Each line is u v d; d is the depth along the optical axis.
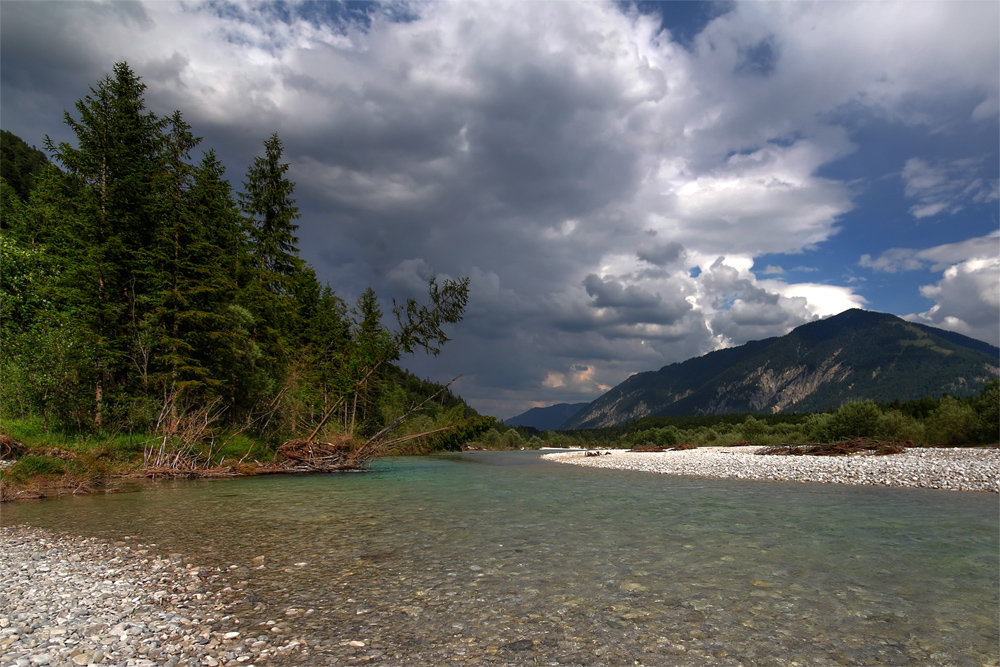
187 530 10.91
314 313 46.59
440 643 5.09
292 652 4.83
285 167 41.44
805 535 10.44
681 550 9.12
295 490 18.84
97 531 10.78
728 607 6.22
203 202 31.52
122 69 28.95
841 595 6.68
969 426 30.67
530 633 5.38
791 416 104.88
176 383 25.38
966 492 17.44
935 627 5.62
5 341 23.88
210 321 27.72
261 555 8.71
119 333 26.72
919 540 9.95
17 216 33.72
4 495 15.70
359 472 28.45
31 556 8.55
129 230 27.64
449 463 39.62
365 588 6.93
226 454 26.36
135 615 5.78
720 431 75.62
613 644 5.10
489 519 12.43
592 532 10.77
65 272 26.89
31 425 22.61
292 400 31.75
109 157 27.77
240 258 38.06
